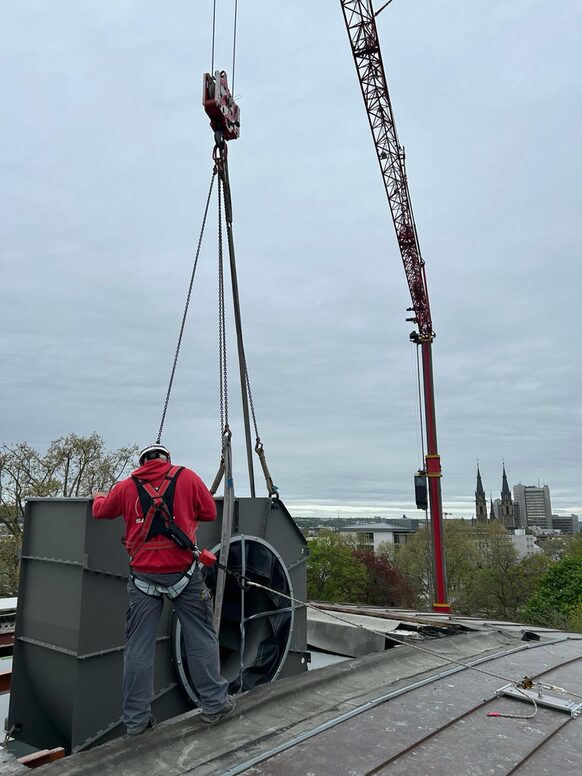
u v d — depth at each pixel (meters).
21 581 4.01
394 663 4.89
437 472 26.31
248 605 4.71
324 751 3.11
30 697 3.86
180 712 4.04
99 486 31.33
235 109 5.05
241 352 5.15
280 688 3.92
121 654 3.77
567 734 3.48
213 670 3.36
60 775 2.65
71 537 3.69
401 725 3.51
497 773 2.91
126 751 2.89
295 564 5.18
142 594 3.22
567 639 6.91
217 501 4.53
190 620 3.36
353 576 54.00
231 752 3.07
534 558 60.34
